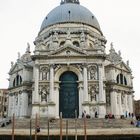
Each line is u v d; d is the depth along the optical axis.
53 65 67.19
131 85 80.88
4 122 57.72
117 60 77.94
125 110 75.50
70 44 68.19
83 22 81.81
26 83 73.81
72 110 66.56
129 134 43.97
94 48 68.62
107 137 43.56
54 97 65.88
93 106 65.06
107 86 73.31
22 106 72.75
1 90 111.31
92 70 67.38
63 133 43.94
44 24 84.94
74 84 68.06
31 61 77.50
